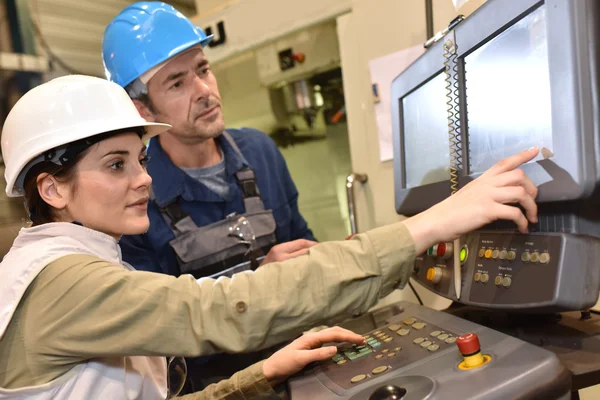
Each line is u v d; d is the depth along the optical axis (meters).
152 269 1.17
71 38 2.37
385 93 1.28
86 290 0.63
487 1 0.68
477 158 0.77
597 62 0.52
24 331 0.64
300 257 0.67
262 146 1.40
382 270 0.64
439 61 0.84
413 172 1.03
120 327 0.62
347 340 0.72
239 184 1.27
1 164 1.55
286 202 1.40
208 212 1.24
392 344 0.70
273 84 1.67
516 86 0.65
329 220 1.71
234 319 0.62
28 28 2.17
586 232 0.60
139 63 1.07
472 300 0.69
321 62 1.52
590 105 0.53
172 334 0.62
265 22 1.51
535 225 0.65
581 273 0.56
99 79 0.75
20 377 0.64
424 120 0.95
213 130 1.15
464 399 0.48
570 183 0.54
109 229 0.73
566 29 0.53
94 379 0.67
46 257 0.66
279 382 0.72
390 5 1.25
